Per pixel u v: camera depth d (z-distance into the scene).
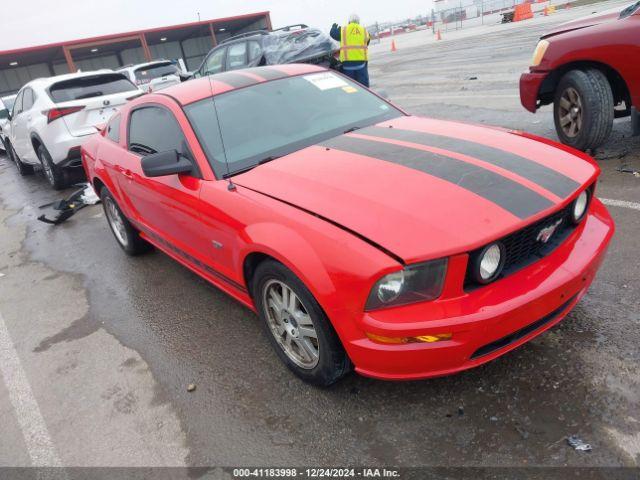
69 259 5.34
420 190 2.40
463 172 2.52
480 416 2.35
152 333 3.60
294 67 4.10
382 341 2.15
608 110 4.90
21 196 8.76
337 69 11.32
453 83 10.93
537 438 2.18
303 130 3.41
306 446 2.38
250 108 3.50
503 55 13.54
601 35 4.75
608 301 2.97
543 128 6.42
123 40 34.34
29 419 2.94
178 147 3.38
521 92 5.72
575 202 2.47
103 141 4.76
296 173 2.81
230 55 11.64
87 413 2.90
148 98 3.96
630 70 4.62
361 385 2.67
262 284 2.71
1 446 2.77
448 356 2.12
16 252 5.89
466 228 2.14
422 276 2.08
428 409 2.44
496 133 3.05
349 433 2.40
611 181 4.54
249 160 3.15
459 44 20.20
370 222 2.25
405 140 3.02
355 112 3.68
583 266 2.36
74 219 6.71
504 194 2.33
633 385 2.36
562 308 2.42
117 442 2.63
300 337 2.61
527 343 2.74
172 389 2.96
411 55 20.52
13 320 4.20
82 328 3.87
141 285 4.39
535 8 32.41
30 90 8.54
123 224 4.77
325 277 2.22
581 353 2.60
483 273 2.14
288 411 2.61
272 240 2.44
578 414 2.26
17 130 9.25
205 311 3.75
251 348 3.19
